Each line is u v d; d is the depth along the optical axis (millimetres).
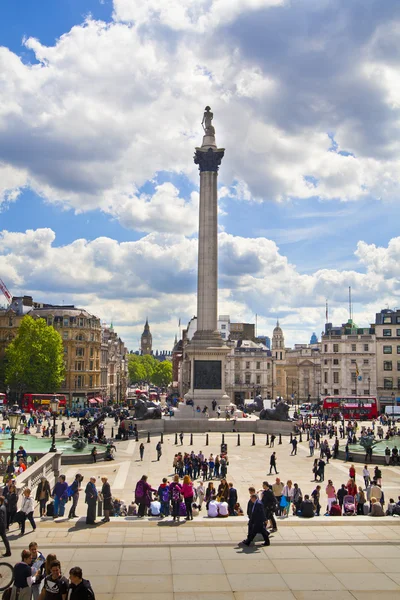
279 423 79375
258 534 24406
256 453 58531
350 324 160375
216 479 43719
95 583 18969
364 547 22938
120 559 21281
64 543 23094
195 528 25297
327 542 23484
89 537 23906
